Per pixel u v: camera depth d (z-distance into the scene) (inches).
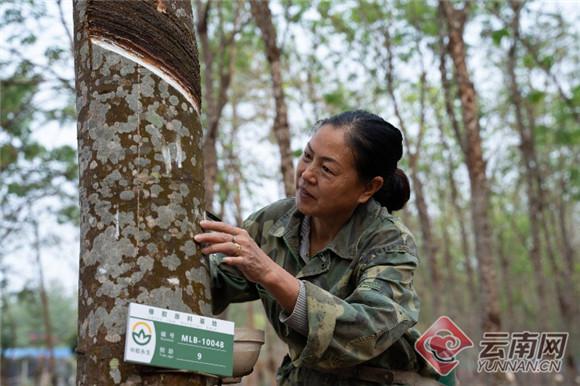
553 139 543.8
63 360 1206.9
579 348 491.8
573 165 617.0
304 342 79.5
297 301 76.1
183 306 66.5
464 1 340.5
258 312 864.3
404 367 95.2
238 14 310.7
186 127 71.8
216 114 274.4
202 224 71.1
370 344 78.6
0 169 423.2
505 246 871.1
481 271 322.7
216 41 371.6
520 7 398.9
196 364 65.1
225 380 80.4
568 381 434.9
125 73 69.7
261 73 484.7
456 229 891.4
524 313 852.0
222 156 394.3
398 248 88.4
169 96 71.0
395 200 103.2
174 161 69.6
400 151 91.4
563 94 431.8
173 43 72.6
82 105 71.2
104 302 65.0
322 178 88.5
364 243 90.6
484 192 323.9
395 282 85.0
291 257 97.3
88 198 68.3
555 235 703.1
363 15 410.9
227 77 282.8
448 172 607.5
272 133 507.5
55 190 446.6
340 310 77.0
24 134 406.3
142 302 64.7
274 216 100.8
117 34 70.6
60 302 1422.2
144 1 71.8
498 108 539.2
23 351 1199.6
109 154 68.0
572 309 550.3
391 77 414.0
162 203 67.7
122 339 63.8
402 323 81.6
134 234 66.2
